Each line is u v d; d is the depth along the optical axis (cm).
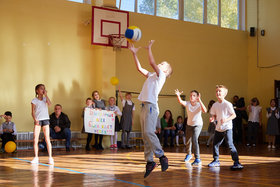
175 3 1105
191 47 1116
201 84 1126
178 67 1088
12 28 858
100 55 938
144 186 354
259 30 1197
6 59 848
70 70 923
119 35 942
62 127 827
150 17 1046
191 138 585
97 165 532
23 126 858
